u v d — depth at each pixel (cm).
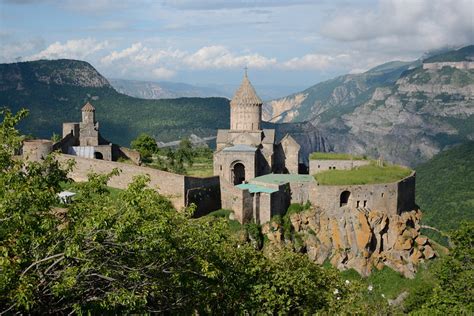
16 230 3152
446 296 5616
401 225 9675
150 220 3341
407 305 7594
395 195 9869
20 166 3488
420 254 9612
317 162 11438
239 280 4222
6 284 2859
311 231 9262
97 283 3438
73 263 3222
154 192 3509
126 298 3192
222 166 10294
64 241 3197
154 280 3450
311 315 4400
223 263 4081
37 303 3084
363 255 9175
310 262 4856
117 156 11756
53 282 3128
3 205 3083
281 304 4231
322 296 4497
